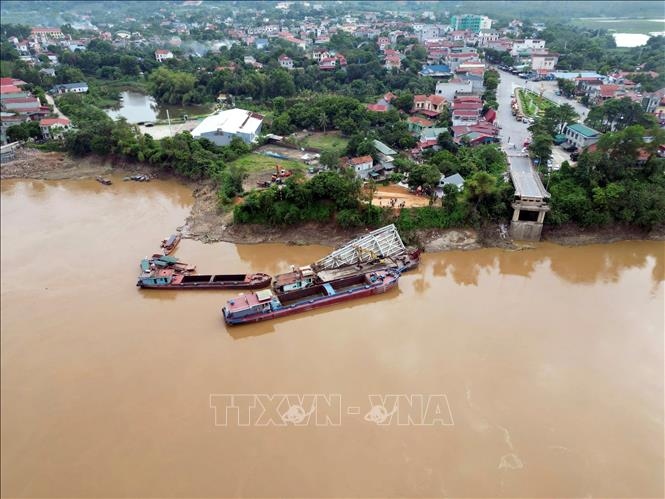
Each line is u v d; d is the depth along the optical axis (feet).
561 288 194.90
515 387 143.95
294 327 172.55
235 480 117.70
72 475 119.65
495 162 280.31
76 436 129.49
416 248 217.15
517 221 227.20
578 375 148.36
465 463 122.11
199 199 270.26
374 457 123.24
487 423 132.57
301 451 124.67
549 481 118.01
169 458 123.34
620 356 155.84
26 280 197.06
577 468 120.98
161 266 200.23
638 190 233.14
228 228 236.02
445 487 116.26
